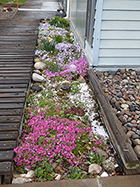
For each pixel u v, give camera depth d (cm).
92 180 202
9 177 205
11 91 336
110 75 412
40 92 366
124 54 413
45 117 298
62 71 425
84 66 430
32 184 196
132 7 371
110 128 260
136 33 394
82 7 507
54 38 587
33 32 668
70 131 263
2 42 576
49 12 995
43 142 248
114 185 197
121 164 227
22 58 474
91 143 260
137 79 398
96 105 335
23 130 275
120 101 332
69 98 353
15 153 233
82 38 520
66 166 230
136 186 196
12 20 804
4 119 271
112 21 378
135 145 250
